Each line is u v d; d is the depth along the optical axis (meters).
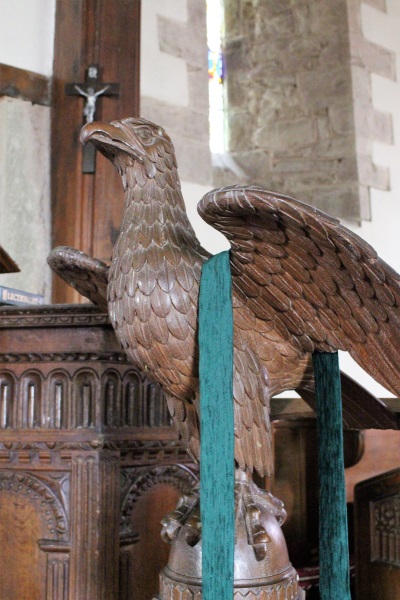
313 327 1.34
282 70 5.11
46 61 3.66
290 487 2.56
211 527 1.23
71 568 1.78
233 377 1.35
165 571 1.39
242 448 1.35
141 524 1.89
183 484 2.00
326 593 1.37
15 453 1.86
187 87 4.15
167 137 1.46
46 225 3.56
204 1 4.35
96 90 3.51
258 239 1.24
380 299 1.20
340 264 1.19
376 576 1.96
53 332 1.86
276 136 5.07
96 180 3.50
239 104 5.20
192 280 1.36
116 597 1.80
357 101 4.90
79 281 1.67
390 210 5.03
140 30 3.72
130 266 1.37
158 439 1.93
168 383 1.39
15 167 3.50
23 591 1.81
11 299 2.12
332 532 1.37
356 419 1.65
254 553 1.33
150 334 1.35
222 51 5.31
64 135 3.56
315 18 5.04
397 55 5.28
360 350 1.32
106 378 1.84
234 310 1.37
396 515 1.92
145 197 1.42
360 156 4.87
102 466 1.81
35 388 1.87
